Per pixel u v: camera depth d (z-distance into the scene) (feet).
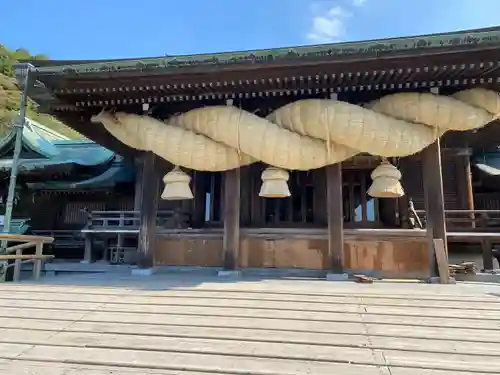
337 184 22.13
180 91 22.08
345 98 22.22
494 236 26.66
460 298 14.51
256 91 21.75
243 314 12.49
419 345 9.86
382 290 16.22
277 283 18.56
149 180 24.40
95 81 21.38
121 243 38.04
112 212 38.34
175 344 10.07
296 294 15.28
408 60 18.49
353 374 8.25
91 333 11.00
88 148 56.29
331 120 20.26
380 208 32.27
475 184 38.19
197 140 22.33
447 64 18.38
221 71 20.11
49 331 11.21
